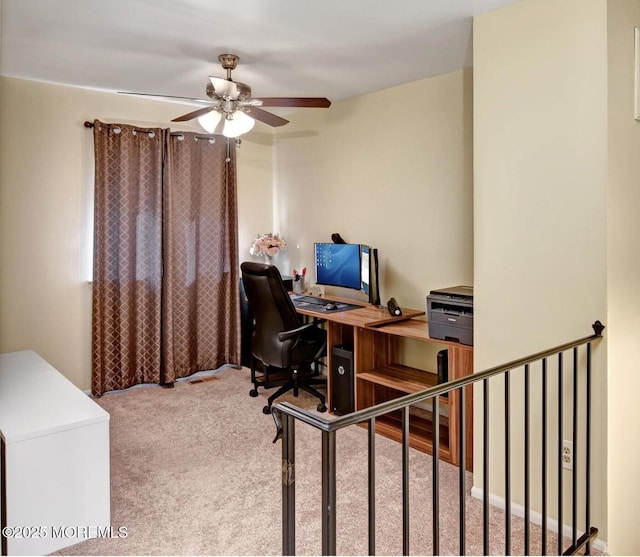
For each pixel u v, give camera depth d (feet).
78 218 12.86
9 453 6.68
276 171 16.44
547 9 7.24
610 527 7.11
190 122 14.61
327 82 12.09
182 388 13.78
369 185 13.38
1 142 11.68
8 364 10.21
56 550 7.04
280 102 9.81
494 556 6.91
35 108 12.07
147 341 13.91
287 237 16.21
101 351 13.05
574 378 6.71
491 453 8.23
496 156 7.94
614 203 6.93
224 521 7.70
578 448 7.26
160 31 8.74
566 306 7.25
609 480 7.03
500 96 7.83
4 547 6.67
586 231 7.00
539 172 7.44
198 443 10.34
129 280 13.39
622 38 7.03
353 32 8.82
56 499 7.03
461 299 9.41
